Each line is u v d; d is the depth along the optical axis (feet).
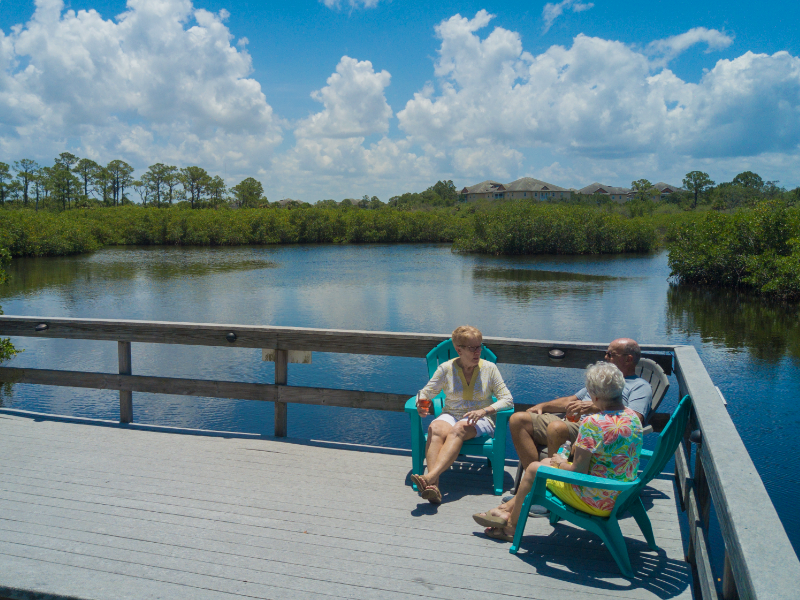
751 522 4.71
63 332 15.46
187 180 391.65
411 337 13.44
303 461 12.67
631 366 11.12
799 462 25.07
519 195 438.40
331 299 76.48
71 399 31.58
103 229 223.51
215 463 12.47
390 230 253.03
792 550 4.27
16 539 9.14
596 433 8.27
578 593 7.88
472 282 97.86
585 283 96.99
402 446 25.18
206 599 7.65
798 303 78.23
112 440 13.88
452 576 8.27
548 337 54.03
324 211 255.70
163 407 30.12
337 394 13.93
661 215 257.96
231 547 8.98
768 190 344.49
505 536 9.34
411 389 33.47
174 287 90.22
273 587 7.93
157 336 14.94
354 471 12.13
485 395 11.59
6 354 37.58
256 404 30.68
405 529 9.66
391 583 8.06
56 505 10.36
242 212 256.93
